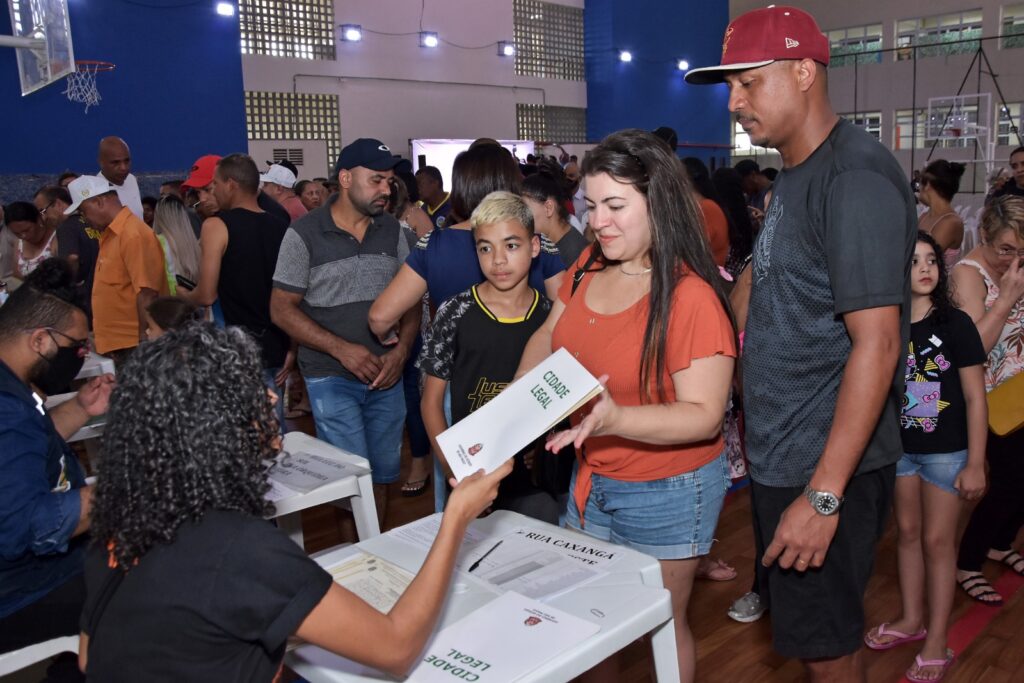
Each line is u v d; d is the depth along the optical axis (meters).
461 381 1.96
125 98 8.95
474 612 1.16
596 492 1.58
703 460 1.49
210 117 9.62
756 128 1.36
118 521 0.91
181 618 0.89
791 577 1.44
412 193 5.07
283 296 2.58
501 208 1.84
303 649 1.12
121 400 0.92
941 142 15.42
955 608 2.52
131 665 0.91
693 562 1.54
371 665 0.98
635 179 1.33
